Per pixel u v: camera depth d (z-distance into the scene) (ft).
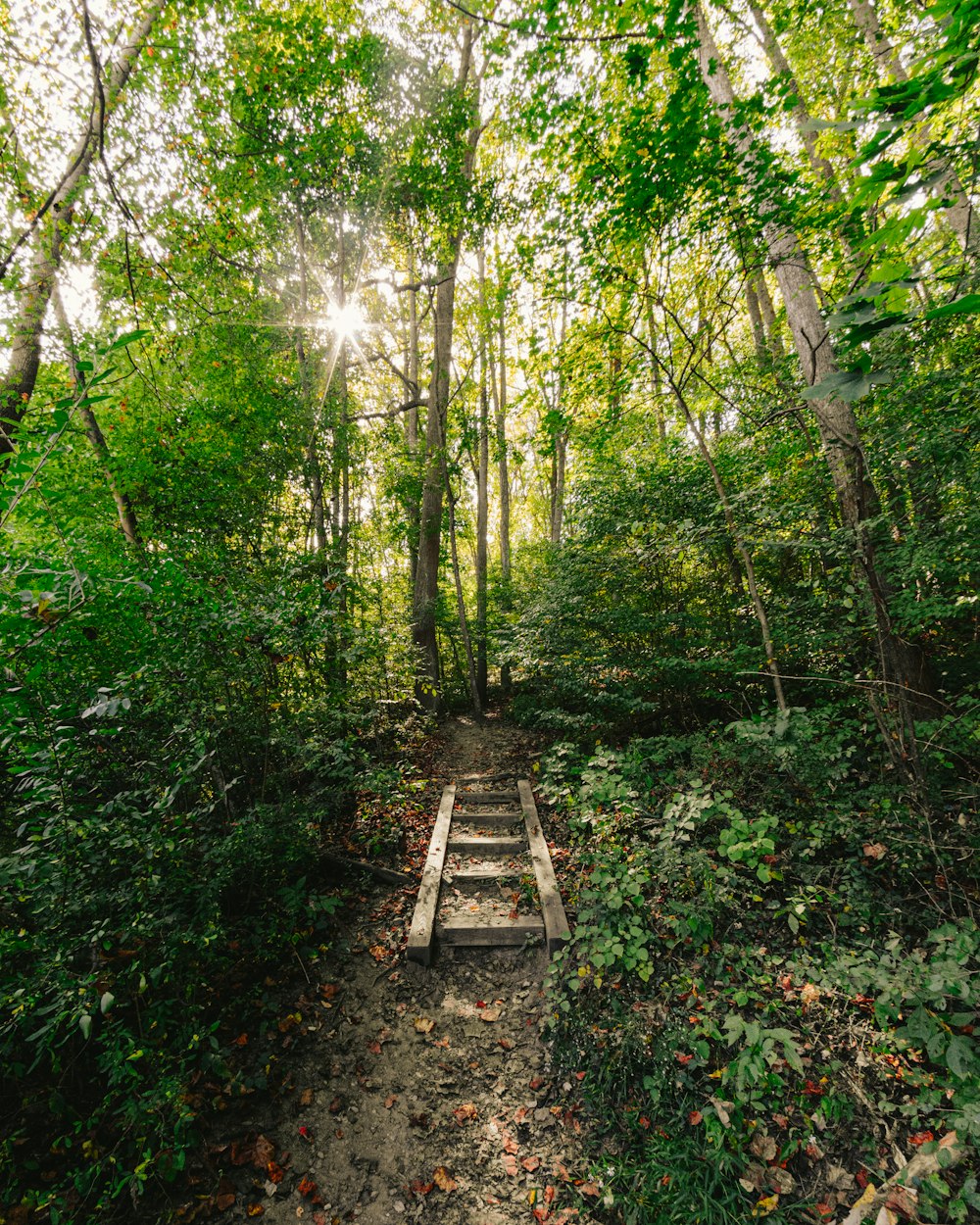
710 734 19.80
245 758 14.06
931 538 13.69
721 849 11.09
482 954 13.15
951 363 14.30
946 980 8.11
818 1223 7.57
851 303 2.92
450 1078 10.41
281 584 14.57
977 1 2.78
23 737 8.44
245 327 23.77
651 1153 8.68
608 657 21.75
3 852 8.80
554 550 27.30
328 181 23.93
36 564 7.81
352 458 28.53
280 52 20.98
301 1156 9.15
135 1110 7.98
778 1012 10.03
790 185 14.38
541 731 28.32
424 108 24.45
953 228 16.57
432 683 33.53
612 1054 10.02
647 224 14.89
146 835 9.00
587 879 14.40
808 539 15.26
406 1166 9.06
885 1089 8.78
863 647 15.57
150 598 10.41
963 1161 7.52
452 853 17.22
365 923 14.12
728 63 22.20
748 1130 8.62
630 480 22.33
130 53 18.24
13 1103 8.60
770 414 16.58
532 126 16.05
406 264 34.60
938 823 12.25
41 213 16.43
